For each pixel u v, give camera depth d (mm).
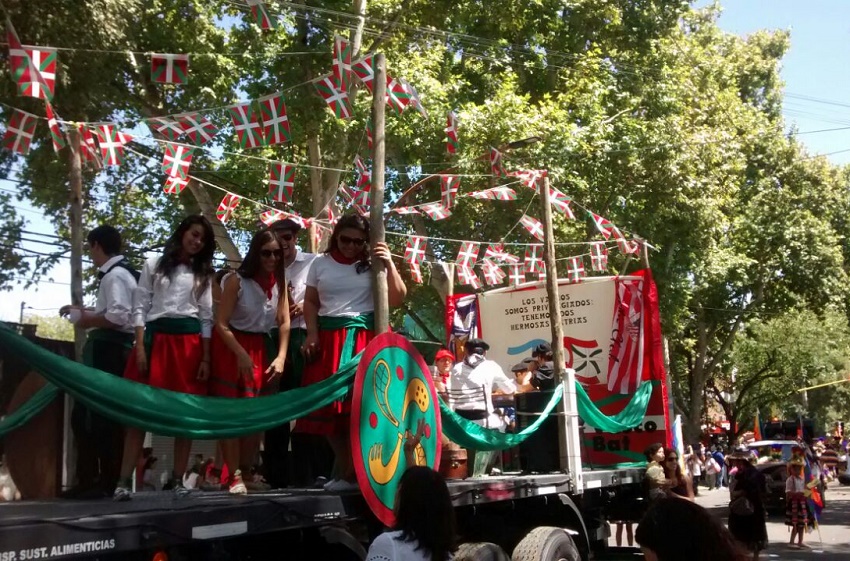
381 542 4094
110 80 12680
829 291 35156
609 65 24250
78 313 5391
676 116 23922
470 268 14438
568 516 8461
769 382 53156
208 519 4355
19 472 4812
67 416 5105
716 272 31250
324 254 6367
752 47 39062
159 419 4527
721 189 25812
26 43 10359
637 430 11430
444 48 21406
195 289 5562
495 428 8836
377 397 5754
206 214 18141
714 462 36156
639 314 11281
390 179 22062
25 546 3465
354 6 18000
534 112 20656
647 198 23188
